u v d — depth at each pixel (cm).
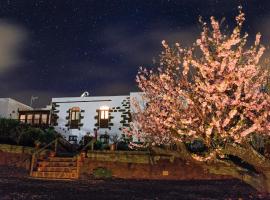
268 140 1288
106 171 1980
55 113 3616
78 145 3108
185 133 1302
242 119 1180
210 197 1385
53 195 1351
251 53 1288
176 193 1481
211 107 1245
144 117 1933
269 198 1284
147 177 1975
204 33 1301
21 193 1351
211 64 1212
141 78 1812
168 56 1434
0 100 3766
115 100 3478
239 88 1172
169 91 1388
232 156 1950
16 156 2039
